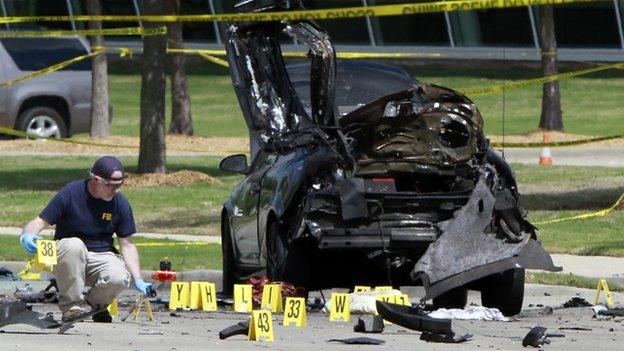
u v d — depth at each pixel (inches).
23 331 1236.5
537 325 1429.6
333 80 1691.7
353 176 1542.8
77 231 1286.9
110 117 4320.9
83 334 1211.9
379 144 1555.1
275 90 1824.6
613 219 2608.3
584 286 1927.9
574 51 5748.0
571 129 4448.8
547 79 2329.0
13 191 3189.0
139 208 2891.2
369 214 1535.4
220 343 1152.8
